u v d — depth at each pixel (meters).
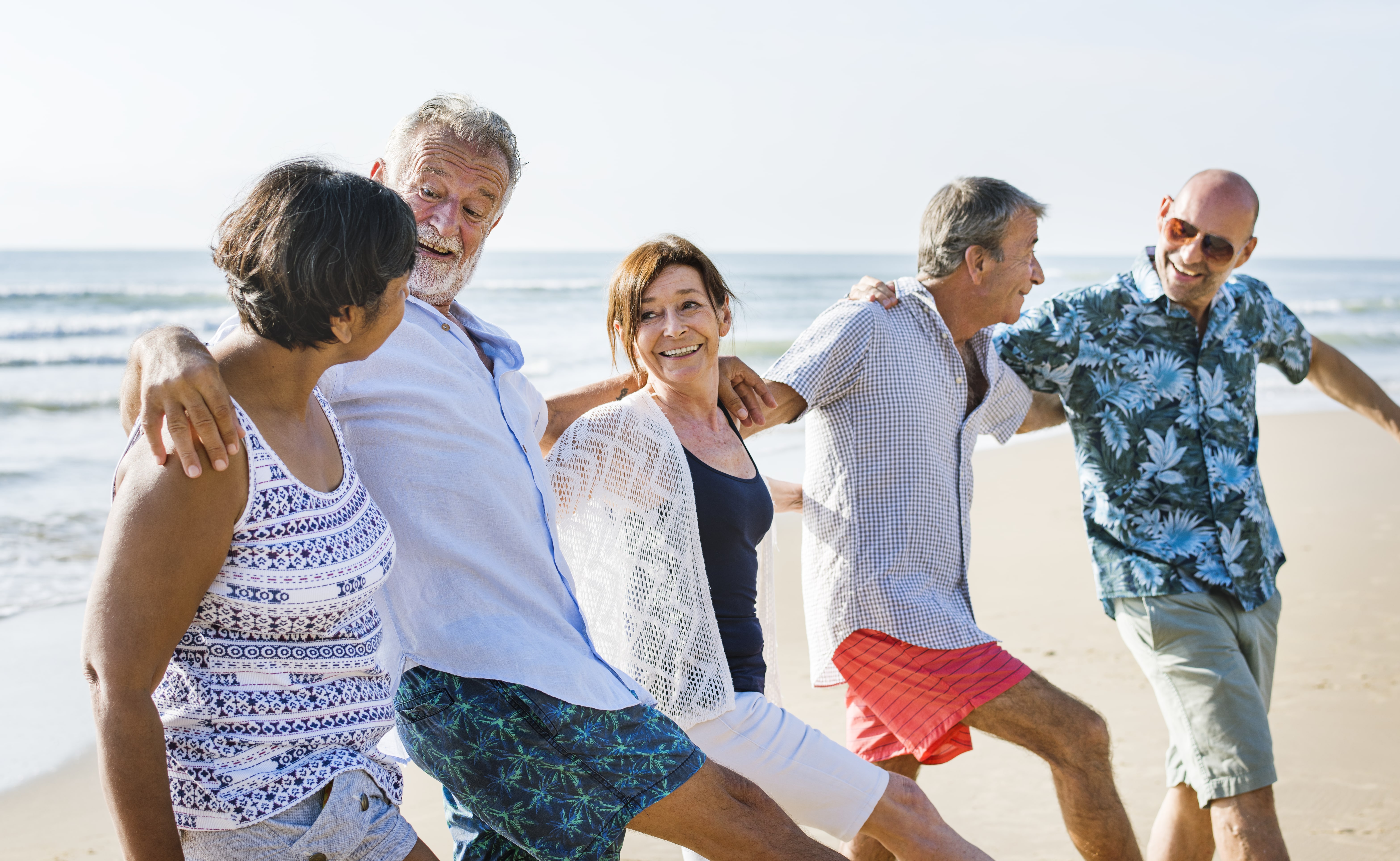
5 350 20.17
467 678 2.17
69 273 50.06
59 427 13.55
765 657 3.12
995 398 3.54
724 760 2.64
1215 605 3.39
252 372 1.82
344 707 1.88
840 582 3.15
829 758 2.64
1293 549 7.81
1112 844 2.98
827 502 3.21
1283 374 3.88
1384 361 24.02
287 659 1.80
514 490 2.31
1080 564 7.66
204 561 1.66
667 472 2.73
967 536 3.32
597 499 2.77
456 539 2.21
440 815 4.12
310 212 1.74
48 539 8.24
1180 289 3.46
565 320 29.80
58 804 4.22
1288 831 3.80
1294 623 6.14
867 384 3.16
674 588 2.69
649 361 2.83
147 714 1.59
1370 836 3.76
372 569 1.91
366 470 2.21
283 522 1.76
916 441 3.16
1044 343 3.55
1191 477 3.48
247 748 1.76
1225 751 3.19
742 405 3.00
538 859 2.16
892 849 2.70
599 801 2.15
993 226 3.21
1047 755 3.01
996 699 3.00
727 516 2.76
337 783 1.83
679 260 2.87
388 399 2.23
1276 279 74.06
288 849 1.78
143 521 1.60
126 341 22.33
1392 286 64.69
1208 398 3.52
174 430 1.61
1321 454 12.04
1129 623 3.45
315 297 1.74
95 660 1.58
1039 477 11.20
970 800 4.19
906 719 3.10
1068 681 5.35
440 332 2.39
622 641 2.74
